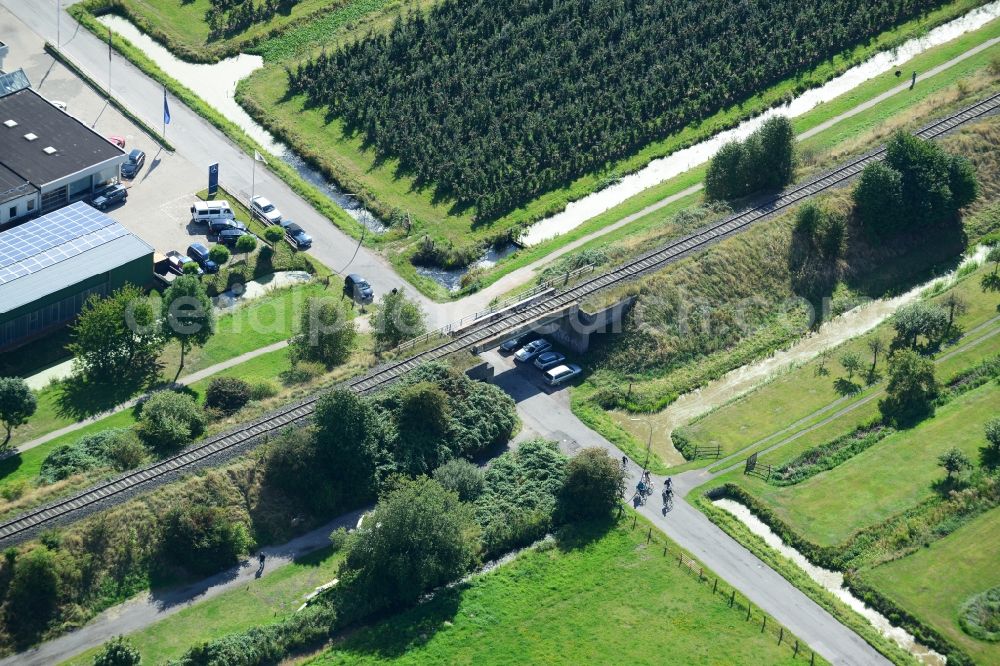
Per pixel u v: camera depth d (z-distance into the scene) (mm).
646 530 174250
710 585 167125
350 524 173625
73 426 185125
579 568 168625
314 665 154000
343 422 175500
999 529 175000
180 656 153625
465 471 175625
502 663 155625
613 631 160500
